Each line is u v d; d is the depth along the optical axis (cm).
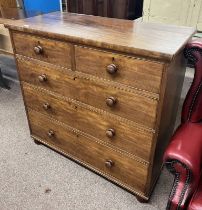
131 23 132
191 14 250
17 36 133
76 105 132
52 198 140
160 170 147
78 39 107
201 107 105
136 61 97
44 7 261
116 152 130
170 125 134
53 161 164
